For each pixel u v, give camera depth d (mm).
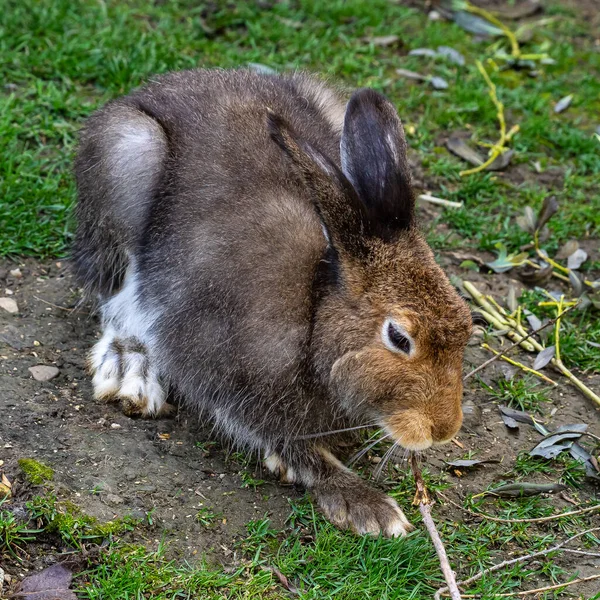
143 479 6184
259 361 6336
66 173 8688
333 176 5754
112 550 5680
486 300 8164
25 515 5777
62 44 9922
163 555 5738
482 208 9195
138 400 6719
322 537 5957
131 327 7129
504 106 10438
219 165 6871
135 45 10039
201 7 11109
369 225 5902
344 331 5914
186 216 6809
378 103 6066
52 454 6215
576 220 9164
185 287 6676
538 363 7547
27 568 5555
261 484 6395
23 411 6512
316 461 6453
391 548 5902
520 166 9766
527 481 6648
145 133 7074
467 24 11750
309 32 11078
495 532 6223
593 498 6582
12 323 7332
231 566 5766
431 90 10539
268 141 6969
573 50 11734
